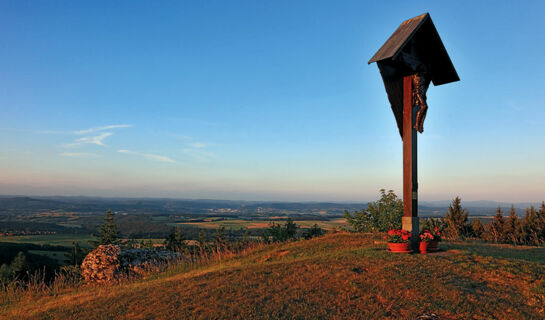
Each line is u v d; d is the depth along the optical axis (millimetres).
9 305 10125
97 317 7395
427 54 11969
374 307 7090
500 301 7211
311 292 7883
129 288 9914
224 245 18484
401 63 10734
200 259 15852
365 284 8188
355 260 10023
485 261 9531
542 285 7855
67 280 13227
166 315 7066
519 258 10570
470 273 8727
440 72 12719
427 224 16234
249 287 8344
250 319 6656
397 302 7285
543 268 8883
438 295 7480
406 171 11016
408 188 10953
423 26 11234
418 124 11047
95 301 8570
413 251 10672
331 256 11016
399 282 8172
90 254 13695
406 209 10953
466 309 6891
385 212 20203
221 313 6965
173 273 13203
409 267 9031
